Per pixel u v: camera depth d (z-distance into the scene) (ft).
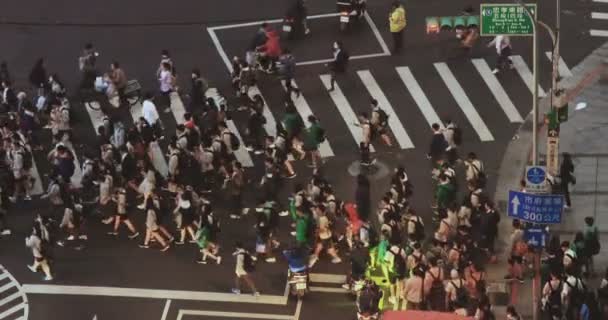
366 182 151.84
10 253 154.61
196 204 151.84
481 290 133.28
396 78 185.37
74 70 191.72
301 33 195.11
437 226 150.92
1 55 195.93
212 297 145.07
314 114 178.29
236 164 156.25
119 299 145.38
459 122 175.73
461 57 189.16
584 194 160.25
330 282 146.41
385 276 142.00
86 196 160.76
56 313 143.23
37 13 206.80
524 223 138.92
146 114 170.40
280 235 154.92
